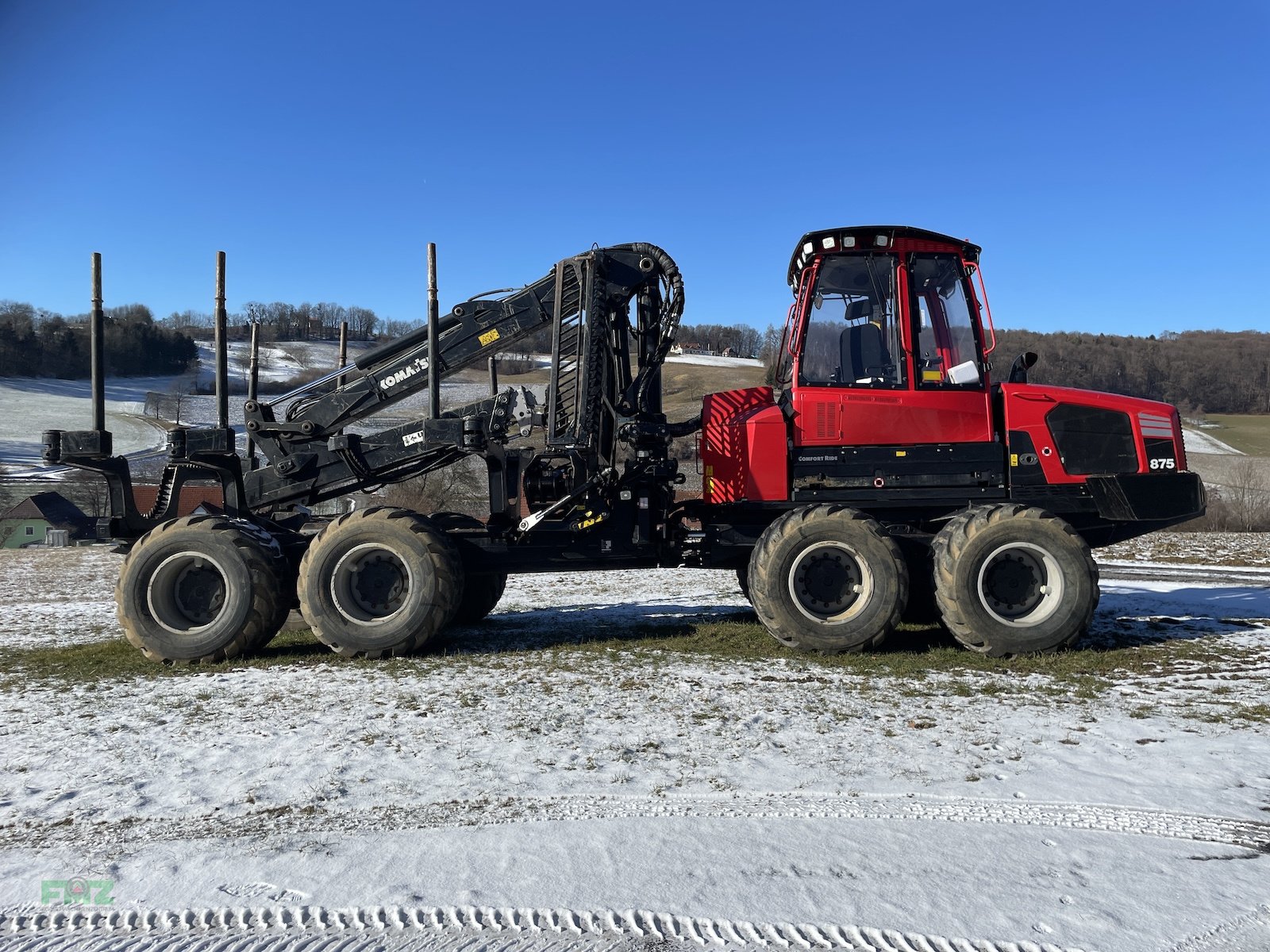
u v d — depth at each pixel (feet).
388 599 21.67
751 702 16.60
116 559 66.95
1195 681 17.94
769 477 22.52
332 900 9.21
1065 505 22.21
